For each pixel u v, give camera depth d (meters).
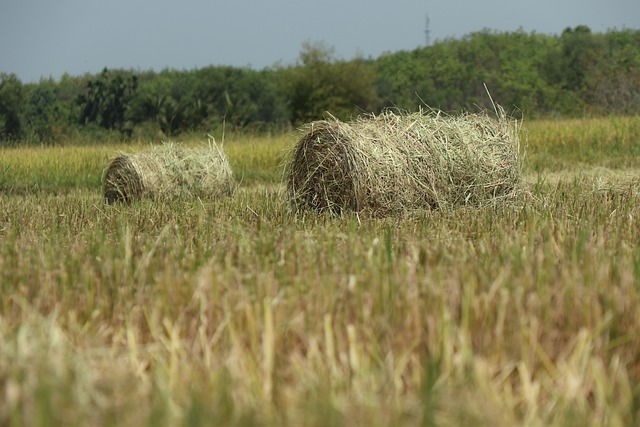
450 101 168.00
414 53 194.12
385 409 11.15
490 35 198.88
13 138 125.69
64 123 125.00
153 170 45.41
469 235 26.09
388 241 20.64
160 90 156.88
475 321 14.03
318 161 34.59
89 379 12.01
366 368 12.51
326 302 15.12
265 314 13.92
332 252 20.64
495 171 34.53
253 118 152.62
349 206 33.53
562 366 12.68
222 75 156.38
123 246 21.69
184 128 124.50
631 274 16.72
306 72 147.12
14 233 27.06
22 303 15.66
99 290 17.36
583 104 153.88
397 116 34.75
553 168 62.25
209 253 20.86
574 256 18.08
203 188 46.09
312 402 11.25
